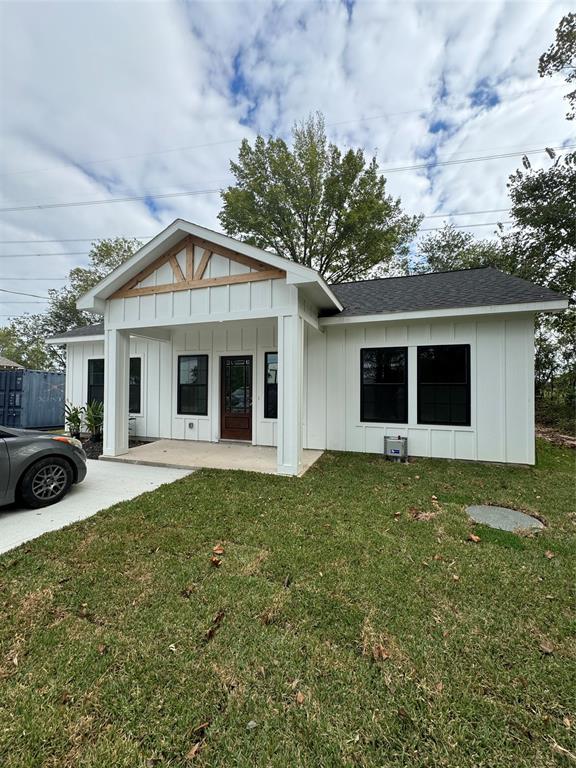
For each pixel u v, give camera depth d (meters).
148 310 6.19
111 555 2.86
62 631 2.01
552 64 11.65
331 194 16.66
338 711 1.54
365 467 5.75
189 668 1.76
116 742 1.40
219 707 1.56
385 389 6.77
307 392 7.23
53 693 1.62
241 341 7.81
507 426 5.99
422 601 2.28
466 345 6.21
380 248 17.06
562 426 11.28
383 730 1.46
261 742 1.41
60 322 26.08
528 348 5.86
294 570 2.65
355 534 3.26
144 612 2.17
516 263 13.98
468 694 1.62
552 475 5.31
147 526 3.43
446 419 6.35
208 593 2.37
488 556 2.86
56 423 11.93
